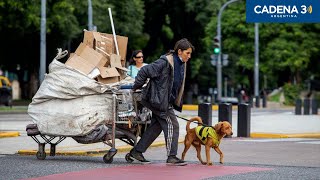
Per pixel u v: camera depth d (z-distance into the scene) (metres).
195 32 63.09
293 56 59.62
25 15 44.25
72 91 13.65
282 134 22.06
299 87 60.84
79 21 49.91
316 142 19.69
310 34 60.09
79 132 13.68
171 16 62.12
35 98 14.03
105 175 11.80
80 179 11.31
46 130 14.03
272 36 60.44
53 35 49.62
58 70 13.87
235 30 60.41
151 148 17.41
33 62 54.47
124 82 14.05
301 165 13.78
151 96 13.02
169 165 13.20
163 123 13.18
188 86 66.38
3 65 57.81
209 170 12.52
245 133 21.78
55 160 14.24
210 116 22.05
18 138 19.77
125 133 13.85
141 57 15.66
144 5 57.75
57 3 45.38
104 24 50.34
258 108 54.16
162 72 12.98
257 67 57.69
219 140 13.34
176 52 13.13
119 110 13.66
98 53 14.04
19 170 12.50
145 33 60.44
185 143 13.41
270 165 13.67
